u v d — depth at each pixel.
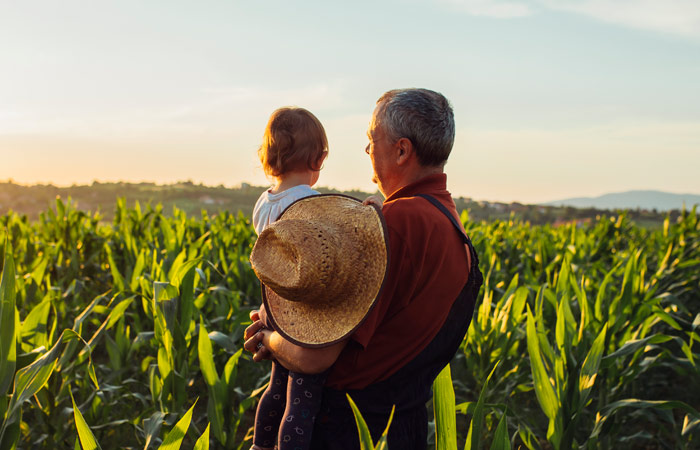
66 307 5.79
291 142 2.84
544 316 5.73
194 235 9.92
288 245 1.92
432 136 2.06
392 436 2.05
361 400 2.02
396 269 1.94
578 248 8.79
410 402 2.09
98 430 3.88
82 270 8.21
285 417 2.04
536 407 5.44
